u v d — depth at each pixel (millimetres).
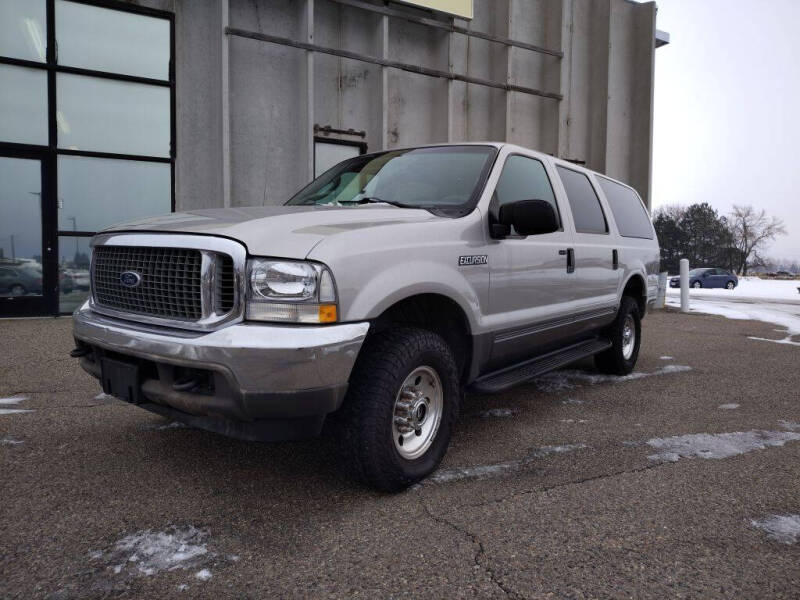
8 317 8141
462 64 11688
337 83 10289
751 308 14828
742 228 72000
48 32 8133
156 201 8961
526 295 3824
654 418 4270
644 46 14203
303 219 2814
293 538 2428
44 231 8281
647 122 14211
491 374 3758
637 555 2314
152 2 8758
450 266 3135
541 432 3910
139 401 2793
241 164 9484
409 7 10609
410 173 3859
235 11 9312
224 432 2580
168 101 8961
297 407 2432
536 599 2020
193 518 2596
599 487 2979
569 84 12828
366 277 2654
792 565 2250
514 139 12516
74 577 2127
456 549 2346
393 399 2742
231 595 2029
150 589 2059
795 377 5766
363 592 2051
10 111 8039
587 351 4832
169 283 2693
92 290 3277
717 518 2643
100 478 3021
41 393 4578
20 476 3027
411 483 2912
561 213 4398
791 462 3365
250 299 2490
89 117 8469
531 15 12648
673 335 8906
